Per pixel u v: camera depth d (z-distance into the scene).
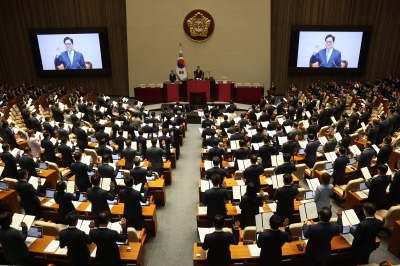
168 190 9.62
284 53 22.59
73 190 6.79
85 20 22.11
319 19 21.80
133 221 6.60
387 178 6.73
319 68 22.23
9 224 4.96
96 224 6.22
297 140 10.41
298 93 20.88
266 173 8.06
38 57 22.30
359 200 7.06
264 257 4.78
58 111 14.55
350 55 21.86
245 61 22.22
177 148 12.12
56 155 10.16
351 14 21.59
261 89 19.83
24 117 13.77
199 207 6.90
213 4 21.28
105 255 4.93
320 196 6.18
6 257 5.14
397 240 6.20
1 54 22.55
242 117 12.18
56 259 5.51
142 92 20.34
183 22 21.58
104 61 22.69
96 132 11.43
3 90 20.12
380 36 21.91
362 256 5.36
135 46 22.09
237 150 8.40
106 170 7.17
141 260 5.61
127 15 21.53
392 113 12.33
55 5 21.80
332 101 18.41
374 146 9.02
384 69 22.50
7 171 8.62
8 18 21.94
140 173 7.46
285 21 21.92
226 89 19.97
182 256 6.62
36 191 6.71
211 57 22.17
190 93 18.78
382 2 21.31
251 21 21.50
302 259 5.32
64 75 23.31
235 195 6.33
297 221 6.67
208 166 8.30
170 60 22.27
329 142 9.59
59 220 7.07
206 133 11.23
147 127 11.62
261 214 5.18
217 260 4.69
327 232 4.74
